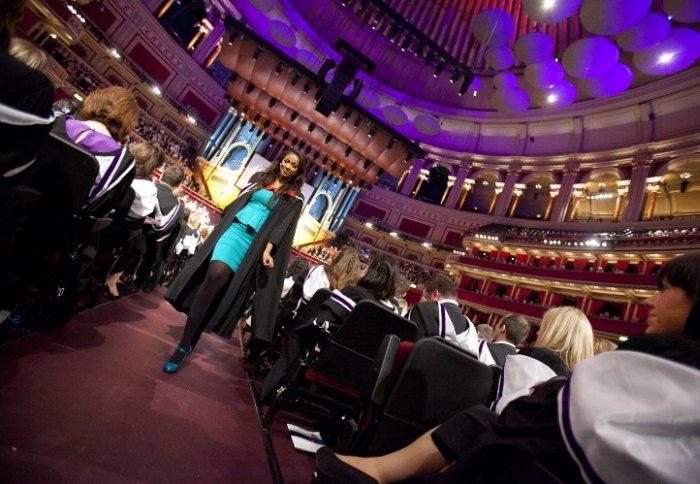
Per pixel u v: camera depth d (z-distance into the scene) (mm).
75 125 1992
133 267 4242
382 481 1100
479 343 3328
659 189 18875
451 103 27203
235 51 17047
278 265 2922
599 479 630
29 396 1578
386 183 29000
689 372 647
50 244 1934
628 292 14820
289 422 2805
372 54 26547
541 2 8602
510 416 895
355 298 2766
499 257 21359
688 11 9156
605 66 10109
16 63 1152
